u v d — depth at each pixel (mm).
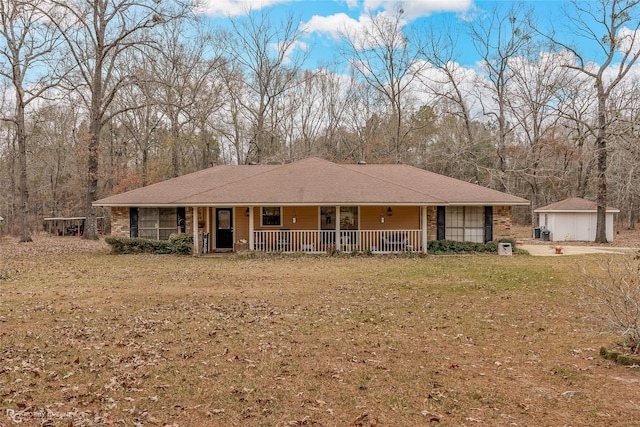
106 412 4555
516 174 34656
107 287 11391
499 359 6082
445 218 20156
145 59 34125
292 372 5633
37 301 9695
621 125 21406
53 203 41875
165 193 20562
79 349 6508
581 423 4230
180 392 5051
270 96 38031
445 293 10547
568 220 27172
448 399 4824
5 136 38719
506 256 18250
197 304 9453
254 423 4344
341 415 4492
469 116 36094
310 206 19953
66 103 32438
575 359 6039
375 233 20062
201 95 35000
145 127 38656
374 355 6266
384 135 40531
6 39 25125
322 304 9453
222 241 20703
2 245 24516
